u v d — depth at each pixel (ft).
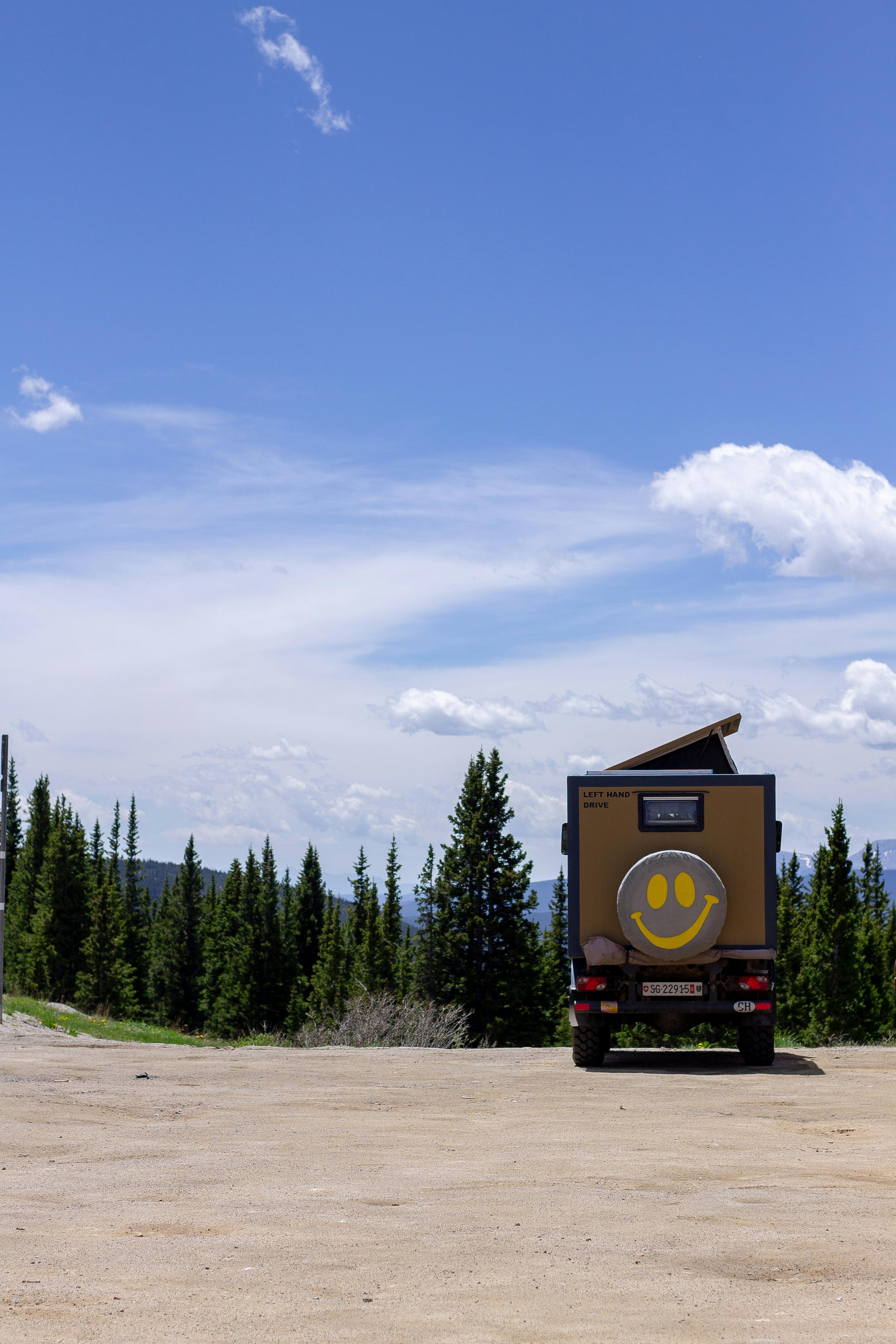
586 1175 24.29
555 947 197.47
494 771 161.79
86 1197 21.26
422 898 159.22
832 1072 50.21
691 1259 16.51
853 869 171.32
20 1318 13.33
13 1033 60.90
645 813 53.06
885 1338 12.73
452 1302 14.21
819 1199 21.35
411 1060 55.11
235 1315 13.57
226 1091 41.29
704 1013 52.54
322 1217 19.44
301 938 282.97
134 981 262.06
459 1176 24.06
